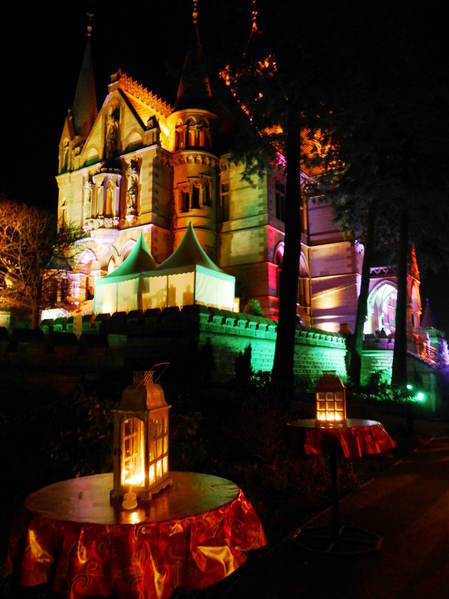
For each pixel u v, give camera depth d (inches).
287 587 205.3
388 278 1581.0
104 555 115.0
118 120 1577.3
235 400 530.0
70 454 278.8
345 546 248.5
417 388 1205.1
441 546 251.9
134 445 141.5
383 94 770.8
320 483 359.3
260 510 286.0
